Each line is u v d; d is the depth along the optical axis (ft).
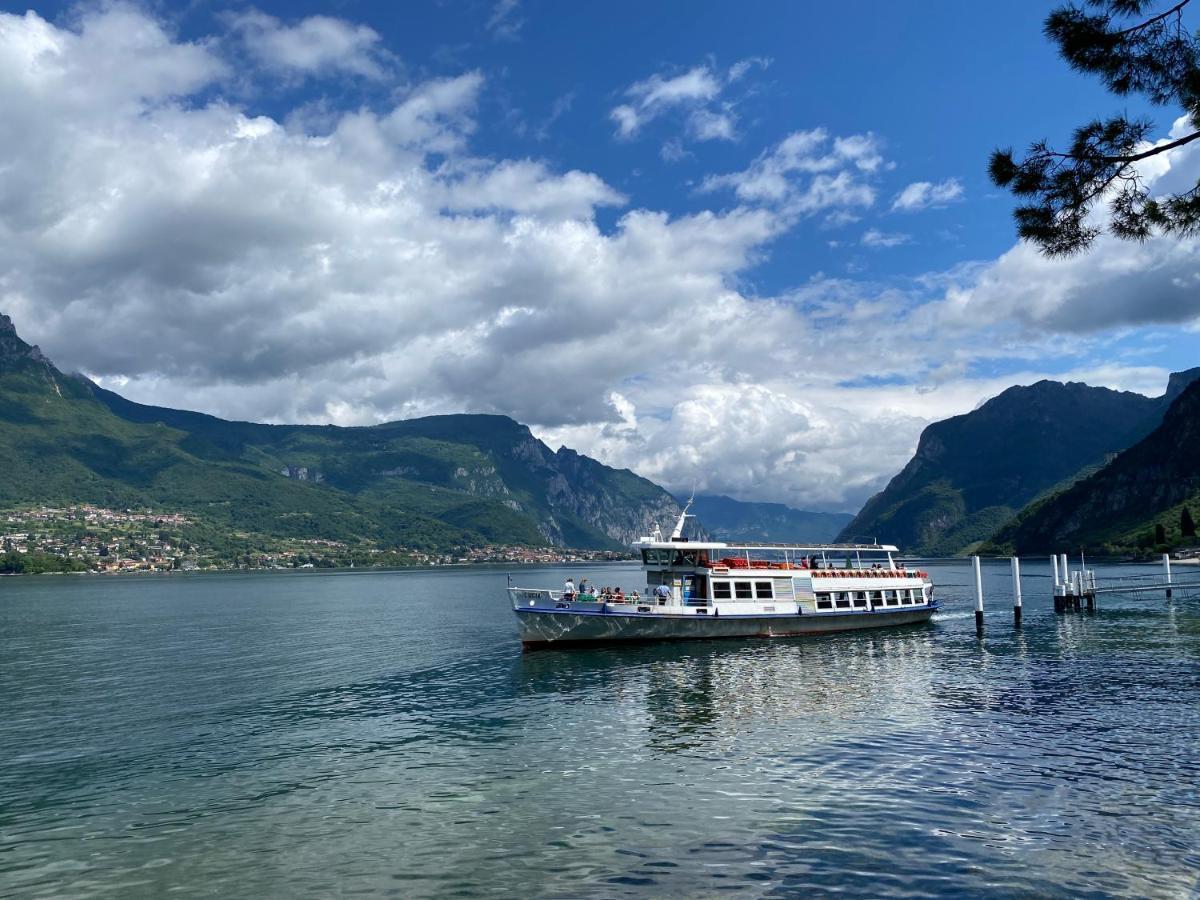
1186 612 301.63
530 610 223.30
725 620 232.53
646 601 236.63
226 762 117.50
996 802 89.61
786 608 242.58
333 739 130.93
